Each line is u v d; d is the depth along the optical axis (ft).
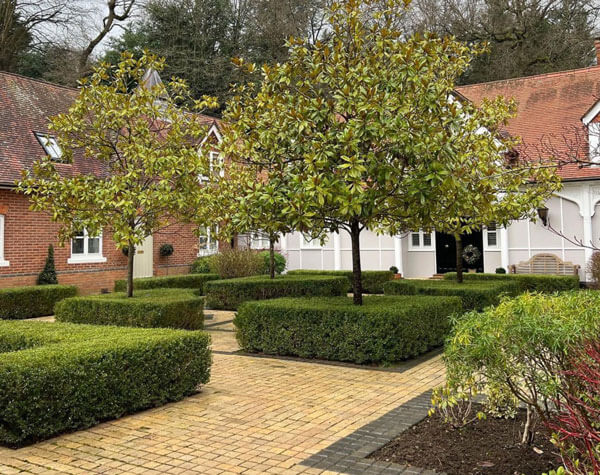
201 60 105.81
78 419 17.76
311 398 21.01
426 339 29.22
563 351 13.28
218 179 35.47
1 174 47.91
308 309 28.30
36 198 32.65
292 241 77.51
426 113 25.70
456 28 97.45
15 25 98.12
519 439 15.33
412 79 25.36
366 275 63.52
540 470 13.29
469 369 14.76
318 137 26.12
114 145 35.12
